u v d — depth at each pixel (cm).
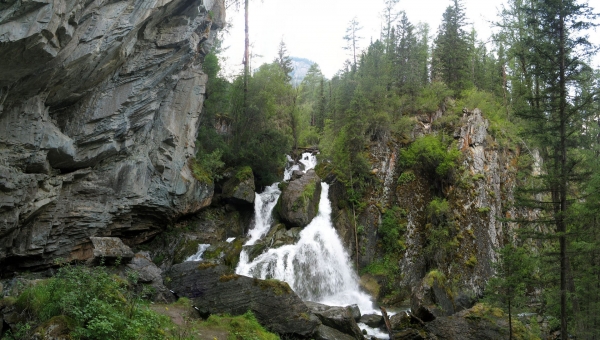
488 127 3597
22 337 1129
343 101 4197
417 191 3531
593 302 2030
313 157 4334
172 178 2839
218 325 1695
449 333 2008
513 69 4212
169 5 2472
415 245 3319
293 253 2925
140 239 2848
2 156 1828
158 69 2602
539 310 2356
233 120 4028
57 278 1369
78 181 2341
